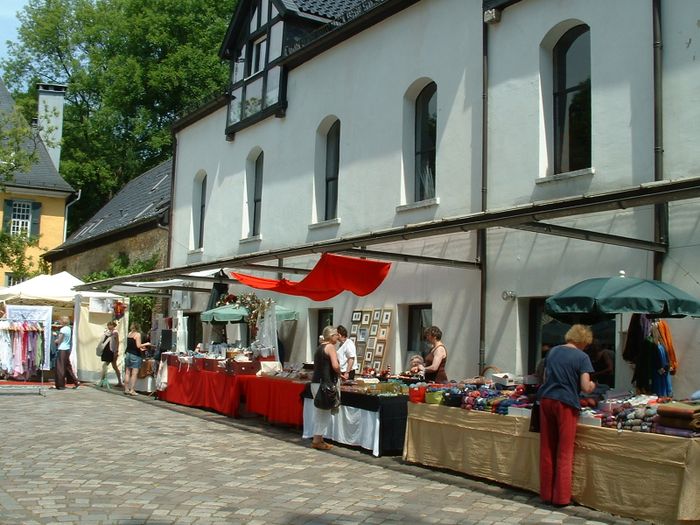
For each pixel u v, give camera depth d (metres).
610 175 10.45
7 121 26.00
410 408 9.49
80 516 6.66
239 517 6.75
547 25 11.47
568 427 7.28
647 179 9.98
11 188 37.41
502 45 12.19
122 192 35.88
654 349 8.98
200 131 22.62
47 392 18.30
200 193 22.88
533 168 11.52
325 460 9.70
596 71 10.74
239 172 20.17
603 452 7.09
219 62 37.75
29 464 9.09
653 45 9.98
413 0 13.98
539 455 7.62
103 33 41.56
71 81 42.03
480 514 6.97
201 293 21.53
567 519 6.83
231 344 17.39
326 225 16.19
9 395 17.69
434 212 13.26
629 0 10.38
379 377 12.59
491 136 12.23
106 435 11.52
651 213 9.73
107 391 19.28
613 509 6.96
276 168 18.41
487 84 12.37
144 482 8.16
